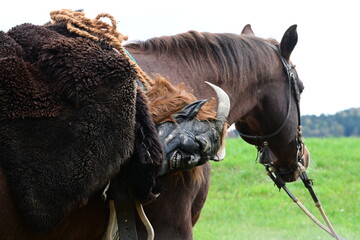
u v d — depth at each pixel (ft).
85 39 21.24
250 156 88.94
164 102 22.22
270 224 56.39
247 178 78.43
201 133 22.11
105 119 20.13
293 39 31.22
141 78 23.02
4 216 19.22
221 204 65.41
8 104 19.30
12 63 19.72
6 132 19.20
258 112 30.68
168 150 21.50
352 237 51.67
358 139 112.57
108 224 21.99
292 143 32.09
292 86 31.55
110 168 20.34
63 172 19.66
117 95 20.36
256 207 64.18
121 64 20.62
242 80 28.96
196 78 27.17
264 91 30.35
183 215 24.29
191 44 27.66
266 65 30.12
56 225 20.08
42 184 19.47
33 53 20.79
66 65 20.22
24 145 19.39
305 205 64.80
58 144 19.72
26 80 19.70
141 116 21.15
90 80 20.15
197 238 51.06
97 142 19.99
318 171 81.46
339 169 83.66
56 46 20.51
